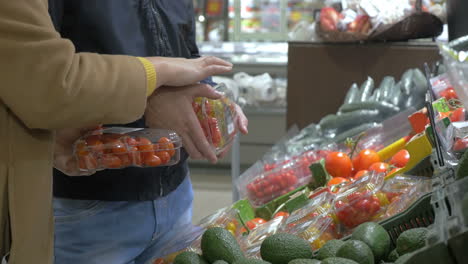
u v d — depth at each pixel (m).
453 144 1.35
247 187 2.22
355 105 2.70
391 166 1.89
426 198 1.41
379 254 1.34
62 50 1.18
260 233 1.61
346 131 2.57
